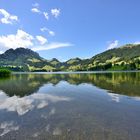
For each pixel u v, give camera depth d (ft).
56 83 178.70
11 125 48.11
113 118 53.06
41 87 140.15
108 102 77.20
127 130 43.04
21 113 60.44
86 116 55.83
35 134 41.68
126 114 57.21
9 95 100.68
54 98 89.97
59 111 62.75
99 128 44.73
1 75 369.09
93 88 127.95
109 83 160.66
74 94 102.22
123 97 88.02
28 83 178.40
